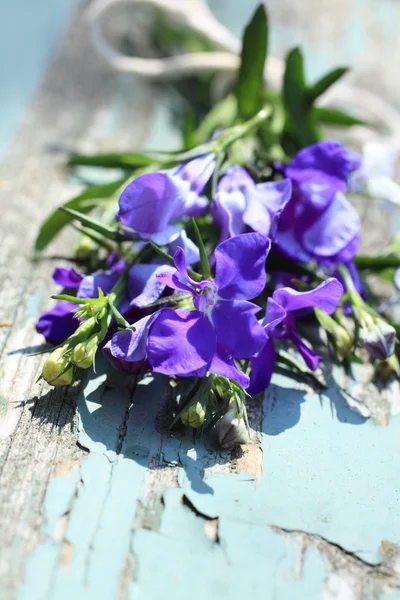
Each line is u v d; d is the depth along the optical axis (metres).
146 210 0.13
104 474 0.12
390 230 0.17
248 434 0.13
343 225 0.14
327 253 0.14
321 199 0.14
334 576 0.12
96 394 0.13
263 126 0.17
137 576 0.12
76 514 0.12
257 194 0.14
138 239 0.14
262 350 0.13
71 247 0.16
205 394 0.13
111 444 0.13
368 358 0.15
